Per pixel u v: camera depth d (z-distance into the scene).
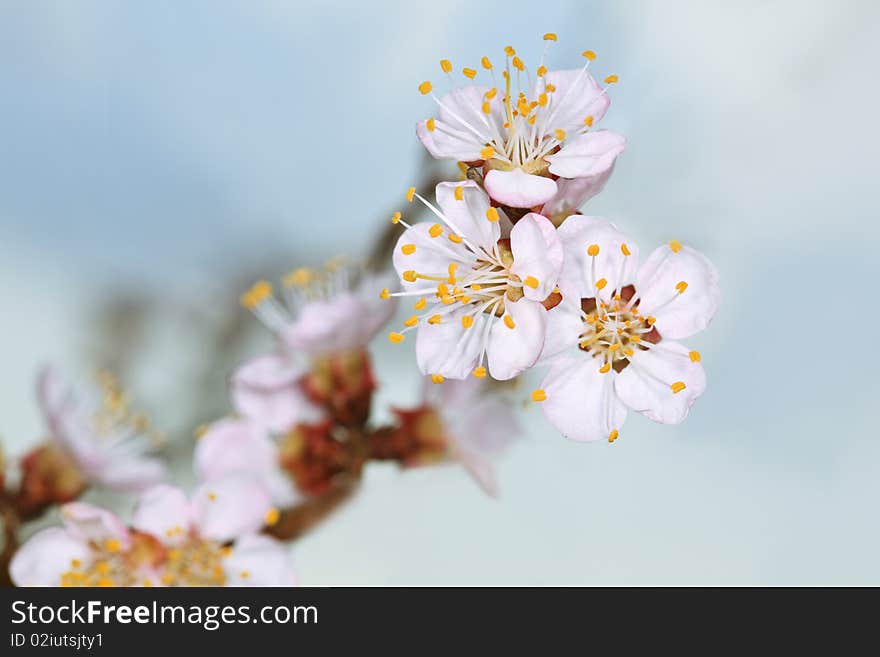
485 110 0.28
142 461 0.33
